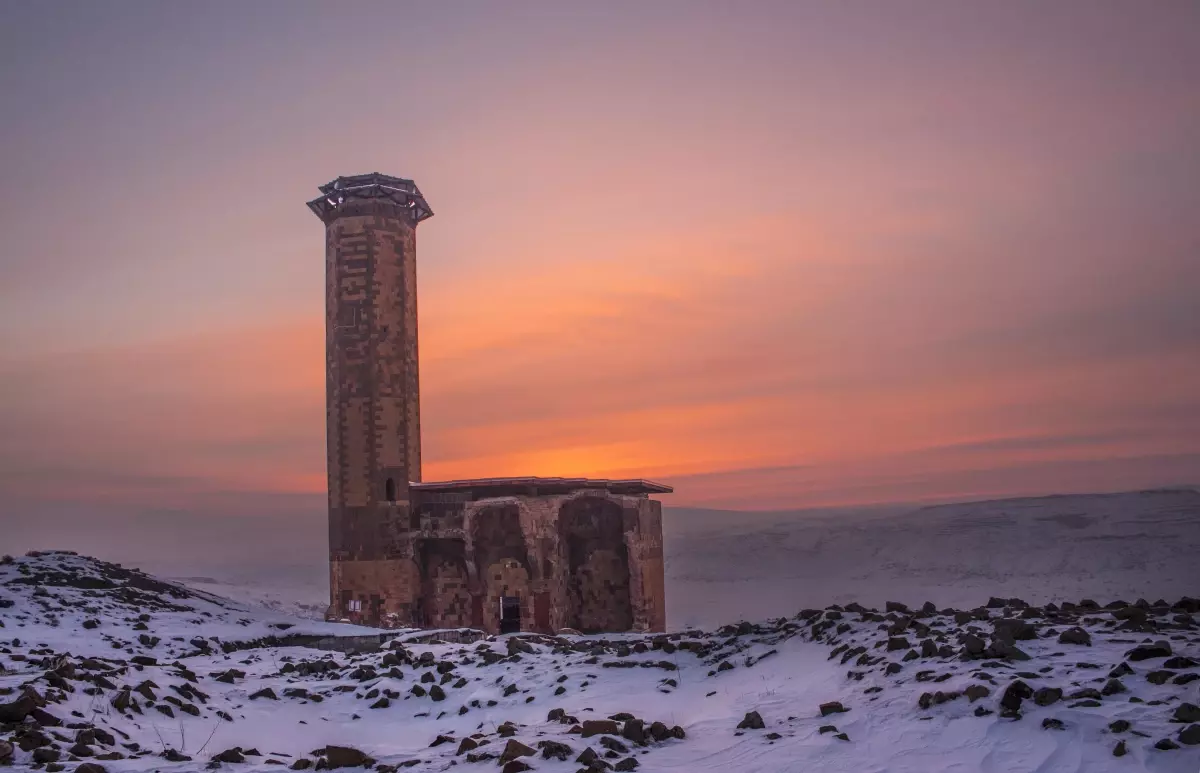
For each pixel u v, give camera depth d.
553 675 22.17
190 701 19.61
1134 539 149.25
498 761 14.37
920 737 12.95
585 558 56.19
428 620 56.81
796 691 17.61
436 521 56.78
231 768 14.52
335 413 58.28
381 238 59.12
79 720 16.27
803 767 12.80
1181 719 11.54
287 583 173.00
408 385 59.25
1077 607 20.52
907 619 19.47
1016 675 14.32
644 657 23.17
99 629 29.73
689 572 177.88
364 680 24.02
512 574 55.28
